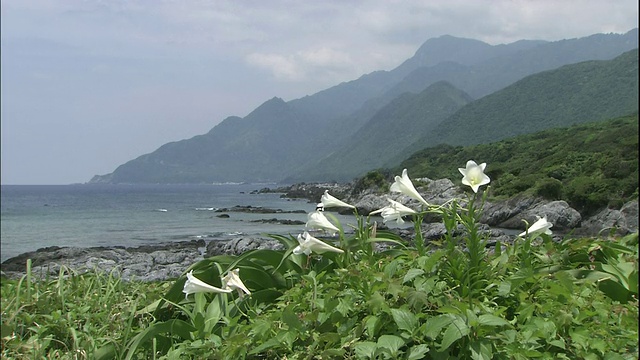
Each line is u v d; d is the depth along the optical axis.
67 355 3.92
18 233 49.25
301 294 3.68
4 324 4.17
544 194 38.94
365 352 2.72
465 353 2.76
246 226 52.53
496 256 3.70
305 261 4.40
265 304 4.04
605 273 3.41
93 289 5.33
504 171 47.25
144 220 63.09
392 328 3.03
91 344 3.91
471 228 3.33
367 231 3.99
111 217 69.44
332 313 3.17
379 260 3.92
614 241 4.12
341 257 3.92
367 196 56.94
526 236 3.65
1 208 95.69
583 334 2.89
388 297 3.24
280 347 3.13
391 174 63.59
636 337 2.89
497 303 3.38
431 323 2.69
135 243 39.22
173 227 52.59
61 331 4.36
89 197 163.00
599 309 3.13
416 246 3.76
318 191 127.00
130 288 5.46
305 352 3.06
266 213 75.69
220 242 29.86
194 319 3.50
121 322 4.41
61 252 25.31
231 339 3.12
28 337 4.43
